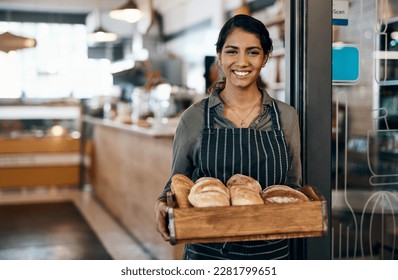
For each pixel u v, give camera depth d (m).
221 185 1.72
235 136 1.88
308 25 2.20
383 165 2.48
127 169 5.67
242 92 1.93
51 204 7.25
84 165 8.39
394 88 2.45
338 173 2.44
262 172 1.86
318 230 1.68
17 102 8.47
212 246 1.93
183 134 1.95
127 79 10.12
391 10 2.42
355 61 2.40
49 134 8.34
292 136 1.97
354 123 2.42
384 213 2.49
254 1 7.65
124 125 5.84
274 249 1.95
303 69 2.22
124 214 5.87
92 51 12.73
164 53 12.42
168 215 1.63
